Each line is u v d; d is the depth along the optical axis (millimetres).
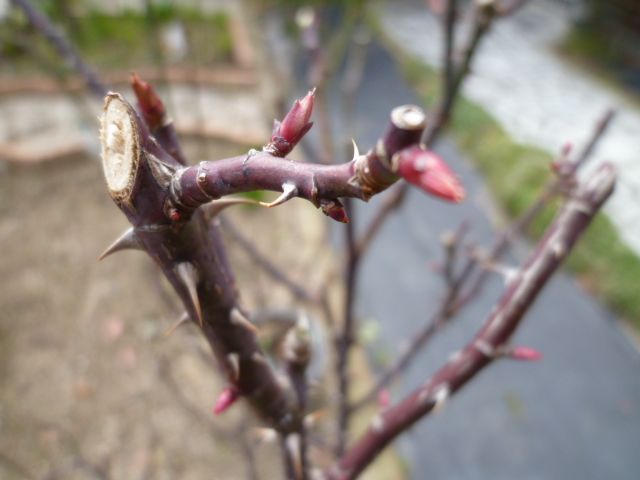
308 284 768
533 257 170
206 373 704
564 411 673
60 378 708
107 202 995
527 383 699
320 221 931
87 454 628
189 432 648
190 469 616
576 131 1170
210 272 108
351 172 71
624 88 1341
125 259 874
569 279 832
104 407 676
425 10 1683
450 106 270
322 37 785
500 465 624
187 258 103
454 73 260
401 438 639
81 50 1353
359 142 1021
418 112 67
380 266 856
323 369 590
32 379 706
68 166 1060
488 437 645
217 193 85
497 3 237
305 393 151
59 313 790
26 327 769
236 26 1512
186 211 93
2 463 614
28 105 1210
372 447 189
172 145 117
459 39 930
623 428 659
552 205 857
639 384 707
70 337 756
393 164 66
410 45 1486
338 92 1229
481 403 675
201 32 1442
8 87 1226
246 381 134
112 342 746
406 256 875
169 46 1281
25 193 1001
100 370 715
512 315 168
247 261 850
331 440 563
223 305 116
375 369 714
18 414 667
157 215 94
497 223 928
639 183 1019
